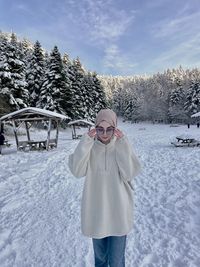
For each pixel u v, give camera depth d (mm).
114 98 146625
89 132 2520
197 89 80250
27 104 36250
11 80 33438
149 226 5449
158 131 53594
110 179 2562
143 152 20234
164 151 20219
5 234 5250
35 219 6047
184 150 20234
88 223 2584
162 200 7359
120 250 2633
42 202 7469
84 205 2592
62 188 9109
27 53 57969
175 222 5625
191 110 81625
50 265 3959
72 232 5176
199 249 4348
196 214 6098
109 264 2688
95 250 2766
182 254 4195
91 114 59281
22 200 7758
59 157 17703
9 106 32969
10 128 34812
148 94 116312
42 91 42281
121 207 2555
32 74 44812
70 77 53312
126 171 2502
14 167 14133
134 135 42750
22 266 3988
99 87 65938
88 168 2568
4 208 6977
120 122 115188
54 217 6113
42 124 43969
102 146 2545
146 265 3873
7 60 33938
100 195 2562
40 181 10414
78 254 4258
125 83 183000
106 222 2559
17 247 4641
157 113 98750
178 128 62656
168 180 10000
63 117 22969
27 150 22172
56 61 42938
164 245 4531
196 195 7711
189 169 12172
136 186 9188
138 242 4672
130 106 117625
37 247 4594
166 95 100938
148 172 11914
